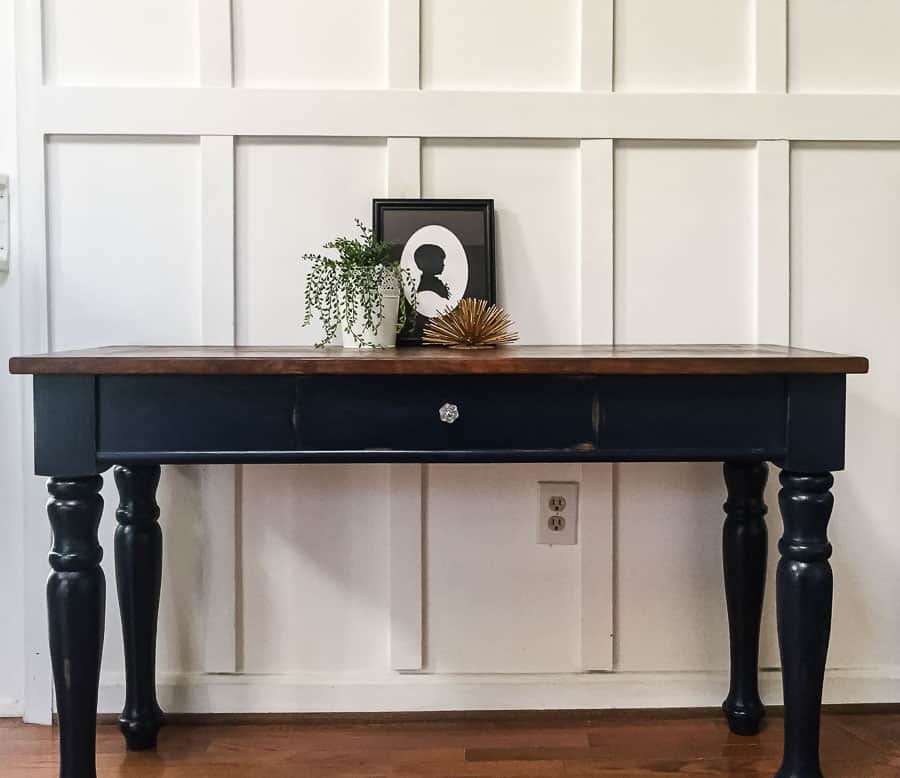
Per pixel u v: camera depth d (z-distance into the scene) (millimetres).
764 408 1172
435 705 1626
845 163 1619
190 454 1148
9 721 1616
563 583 1637
